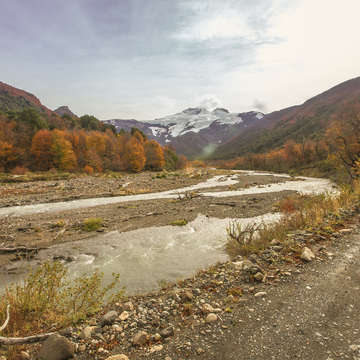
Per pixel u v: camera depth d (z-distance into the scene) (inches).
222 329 139.5
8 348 125.6
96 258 409.4
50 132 3011.8
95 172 2854.3
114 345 131.3
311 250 246.4
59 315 167.9
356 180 684.1
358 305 152.5
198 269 328.2
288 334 130.9
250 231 349.4
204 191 1317.7
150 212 769.6
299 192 1109.7
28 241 506.0
